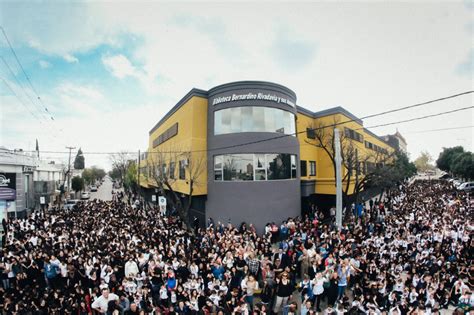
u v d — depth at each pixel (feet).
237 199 61.62
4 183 91.76
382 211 77.36
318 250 40.83
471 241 46.88
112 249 39.58
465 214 70.38
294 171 68.85
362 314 27.76
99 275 33.45
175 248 41.70
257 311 25.45
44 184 137.90
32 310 25.84
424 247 44.14
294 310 25.49
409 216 66.69
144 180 124.47
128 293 29.37
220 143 64.44
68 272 33.73
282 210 64.08
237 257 36.50
